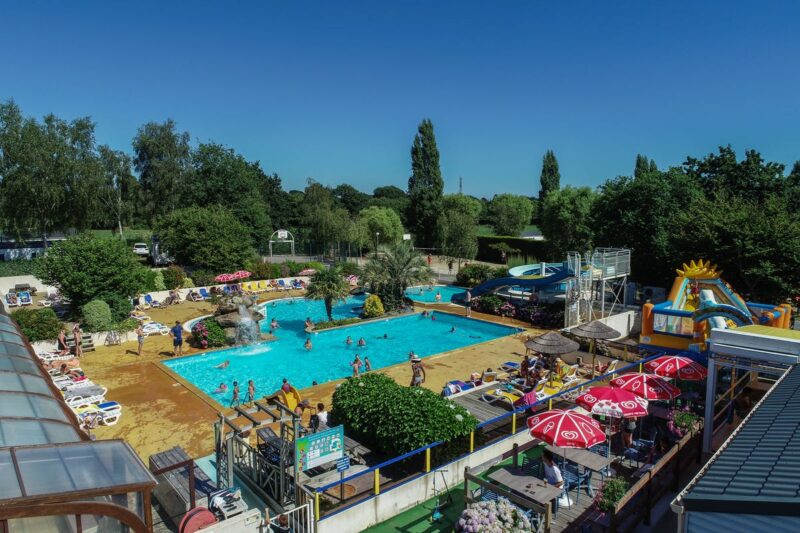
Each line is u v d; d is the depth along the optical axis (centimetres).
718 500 588
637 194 3450
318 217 5731
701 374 1505
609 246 3575
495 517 913
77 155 4666
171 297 3416
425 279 3275
